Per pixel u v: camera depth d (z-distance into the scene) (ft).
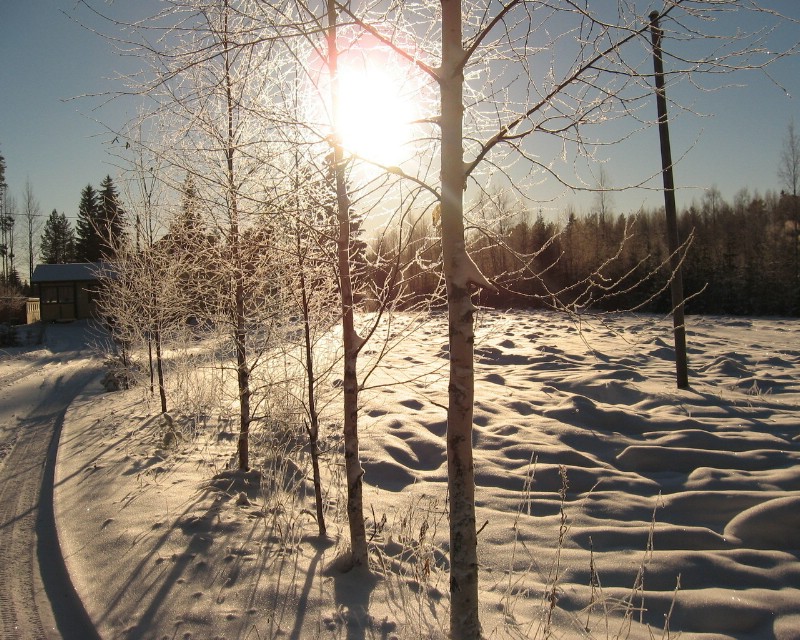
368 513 16.66
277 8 12.32
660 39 10.59
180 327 30.35
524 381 35.83
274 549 13.97
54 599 12.67
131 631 10.91
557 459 20.83
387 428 24.71
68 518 16.87
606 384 32.17
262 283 17.30
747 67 9.43
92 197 172.86
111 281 38.83
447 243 10.08
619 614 11.60
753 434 23.26
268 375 20.90
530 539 14.90
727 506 16.49
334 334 18.26
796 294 98.58
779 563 13.46
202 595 11.96
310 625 10.90
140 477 19.80
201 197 16.49
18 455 25.23
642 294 96.94
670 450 20.54
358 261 14.71
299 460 21.12
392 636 10.57
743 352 47.42
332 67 13.05
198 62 10.72
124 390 40.57
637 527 15.28
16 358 71.51
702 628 11.31
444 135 10.07
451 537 9.99
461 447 9.94
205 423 27.12
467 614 9.80
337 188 13.28
